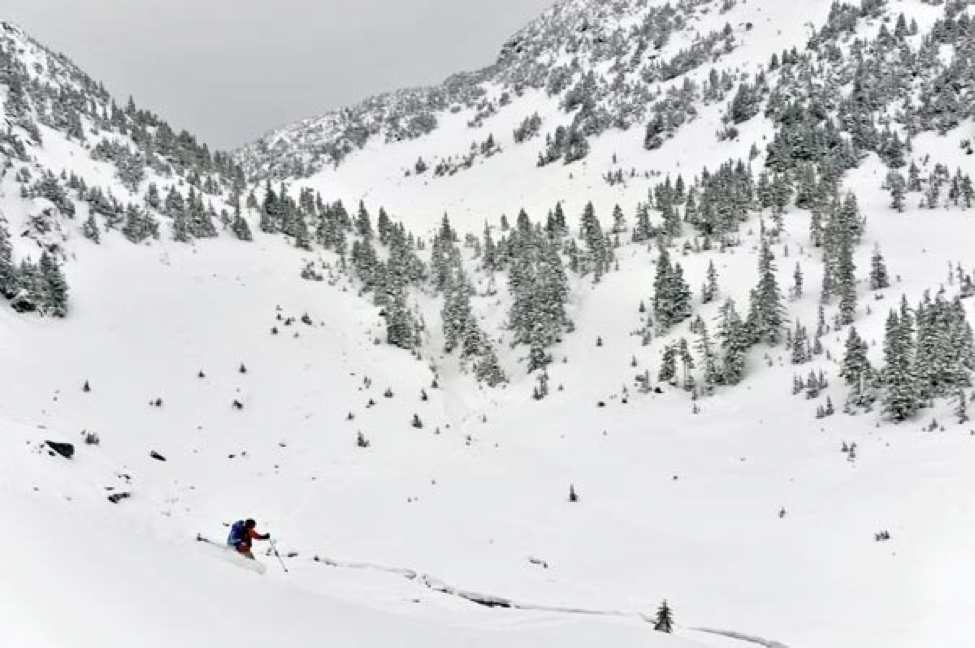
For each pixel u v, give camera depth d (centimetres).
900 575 2977
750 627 2558
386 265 10225
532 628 1491
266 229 10794
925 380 5516
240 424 5600
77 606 731
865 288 8194
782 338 7650
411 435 6203
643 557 3509
